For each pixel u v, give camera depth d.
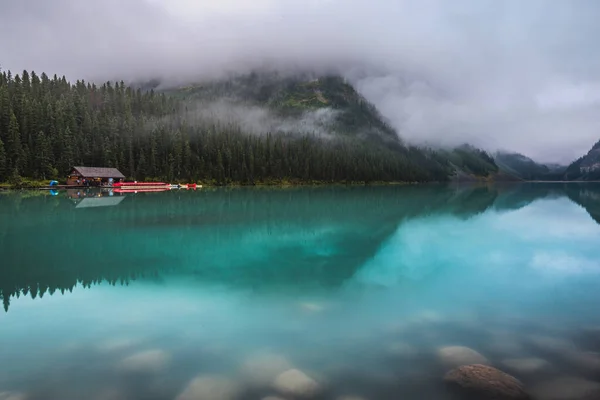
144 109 175.25
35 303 13.32
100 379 8.05
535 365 8.37
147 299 13.81
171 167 112.75
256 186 121.94
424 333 10.44
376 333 10.46
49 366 8.62
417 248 23.86
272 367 8.50
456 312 12.22
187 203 54.81
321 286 15.63
